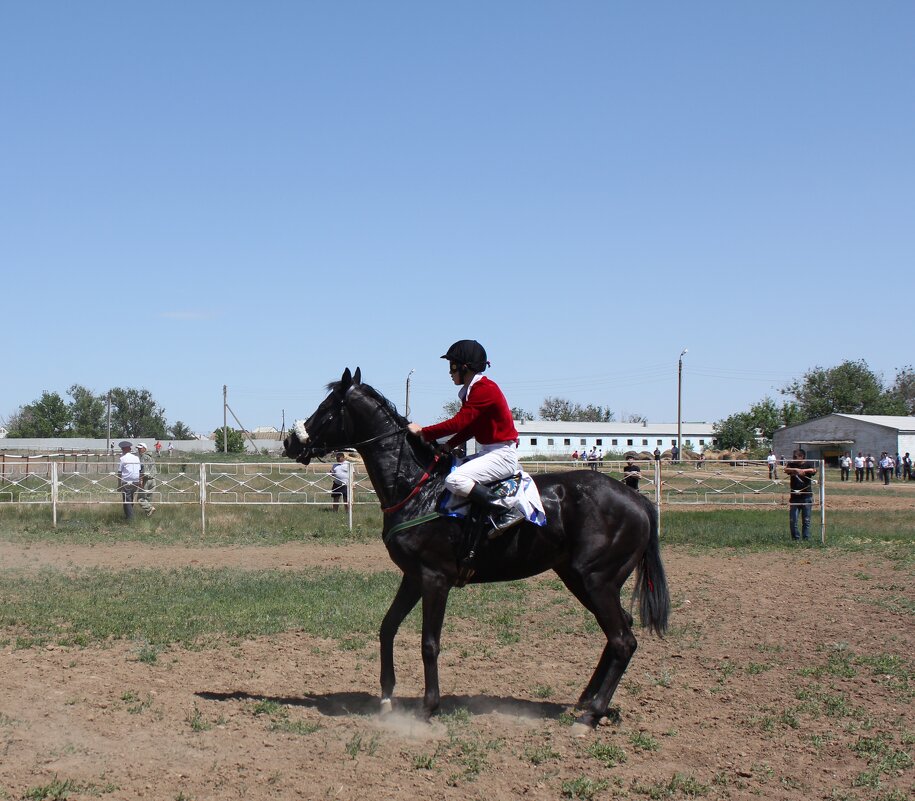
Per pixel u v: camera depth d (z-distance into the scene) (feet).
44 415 322.14
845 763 20.10
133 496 68.39
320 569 48.39
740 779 19.02
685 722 22.98
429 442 22.53
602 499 23.16
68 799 17.17
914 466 196.03
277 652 29.63
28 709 22.57
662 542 61.77
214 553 55.06
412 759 19.88
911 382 349.82
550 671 27.96
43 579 42.93
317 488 93.86
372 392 23.61
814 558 54.44
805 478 62.44
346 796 17.74
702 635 33.01
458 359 22.56
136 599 37.73
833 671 27.68
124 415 373.40
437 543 22.45
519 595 40.40
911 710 24.08
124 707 23.06
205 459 154.92
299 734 21.36
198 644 30.19
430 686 22.70
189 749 20.10
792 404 303.48
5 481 84.74
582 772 19.35
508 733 21.90
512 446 22.62
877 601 39.22
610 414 433.07
